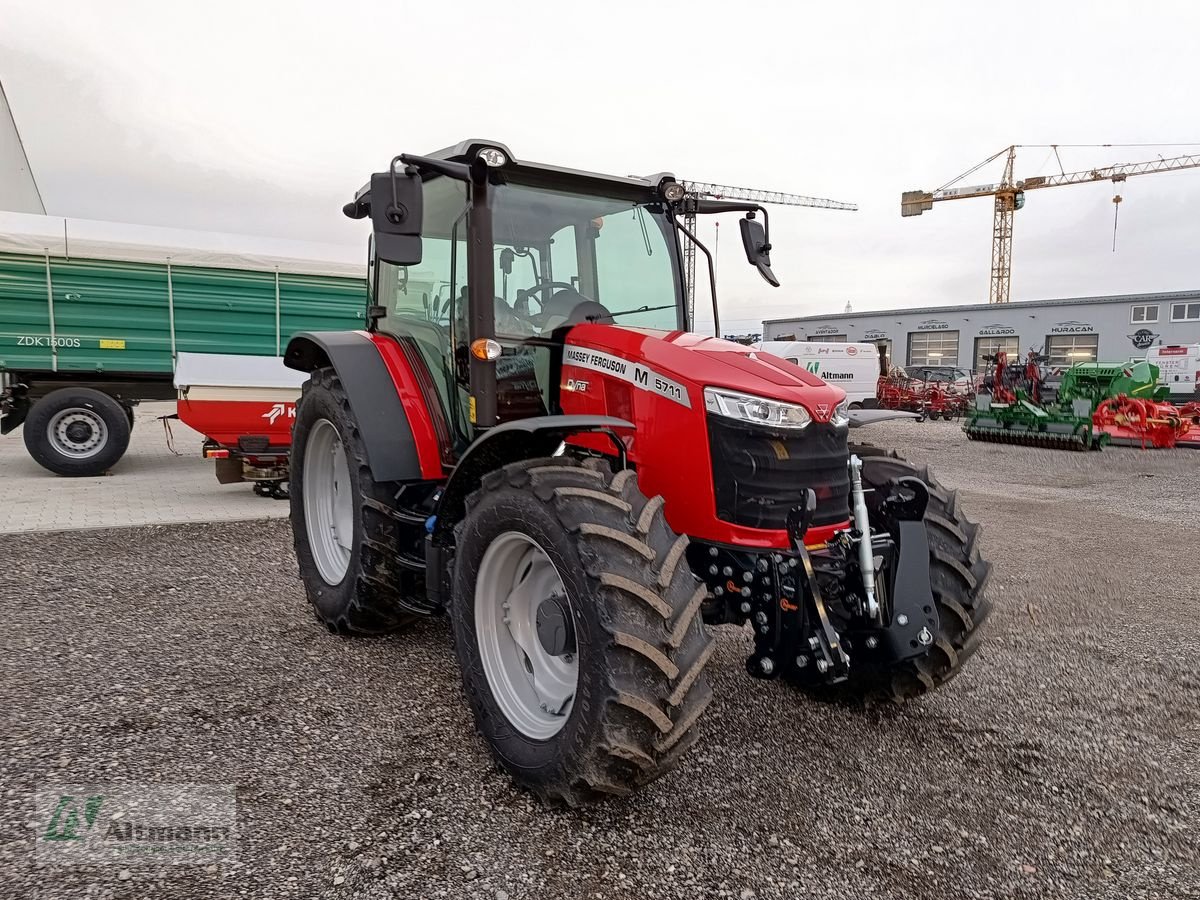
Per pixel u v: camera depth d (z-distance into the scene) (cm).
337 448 413
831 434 283
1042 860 236
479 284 303
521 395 326
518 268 329
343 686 334
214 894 204
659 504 248
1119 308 3212
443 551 313
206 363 743
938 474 1109
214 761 270
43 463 883
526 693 270
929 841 243
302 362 446
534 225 334
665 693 224
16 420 941
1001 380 1650
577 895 211
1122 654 411
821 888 219
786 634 264
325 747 282
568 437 312
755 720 320
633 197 363
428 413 363
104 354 938
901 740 308
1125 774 288
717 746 297
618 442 277
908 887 221
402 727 299
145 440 1273
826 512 282
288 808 244
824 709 332
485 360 305
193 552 551
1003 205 6156
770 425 267
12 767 261
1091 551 648
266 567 517
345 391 366
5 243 880
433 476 356
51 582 471
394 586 361
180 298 970
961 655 312
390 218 271
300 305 1038
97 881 207
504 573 274
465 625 277
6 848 220
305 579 417
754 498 267
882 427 1942
